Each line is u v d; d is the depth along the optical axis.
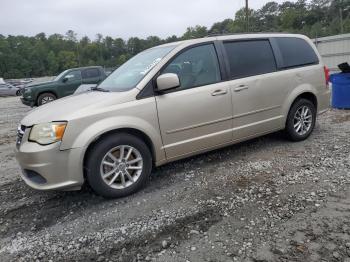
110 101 4.06
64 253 3.15
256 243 3.07
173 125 4.42
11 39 102.31
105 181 4.03
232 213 3.61
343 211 3.48
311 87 5.91
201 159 5.31
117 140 4.04
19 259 3.11
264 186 4.19
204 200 3.95
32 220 3.80
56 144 3.74
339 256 2.81
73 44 114.69
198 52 4.75
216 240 3.16
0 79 41.91
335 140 5.85
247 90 5.04
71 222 3.69
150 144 4.35
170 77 4.18
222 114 4.82
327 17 80.75
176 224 3.49
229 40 5.09
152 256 3.01
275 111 5.47
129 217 3.70
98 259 3.03
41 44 105.44
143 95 4.24
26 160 3.84
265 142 5.98
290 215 3.48
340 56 20.72
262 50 5.40
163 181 4.57
